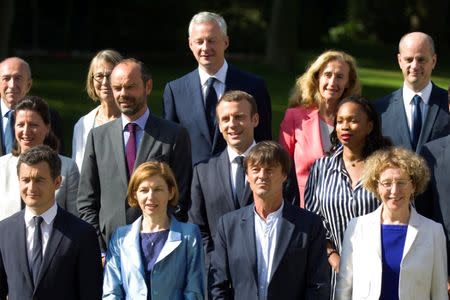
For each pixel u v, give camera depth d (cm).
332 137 1833
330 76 1978
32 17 7112
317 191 1775
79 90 4897
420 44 1984
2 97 2092
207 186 1812
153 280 1616
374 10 8850
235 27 7731
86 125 2123
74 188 1853
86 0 7156
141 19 7131
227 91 1958
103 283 1662
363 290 1598
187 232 1648
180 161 1838
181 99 2061
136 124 1838
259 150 1605
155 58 6894
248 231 1623
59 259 1622
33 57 6481
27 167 1620
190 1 7200
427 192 1777
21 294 1619
